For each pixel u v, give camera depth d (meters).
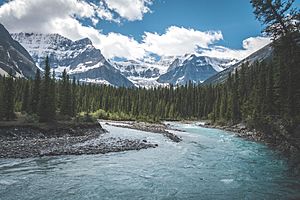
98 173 27.41
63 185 23.22
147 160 34.22
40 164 29.61
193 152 40.75
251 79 91.25
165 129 80.75
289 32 27.14
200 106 143.25
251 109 76.50
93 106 124.56
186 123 119.06
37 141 42.81
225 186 24.17
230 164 32.97
